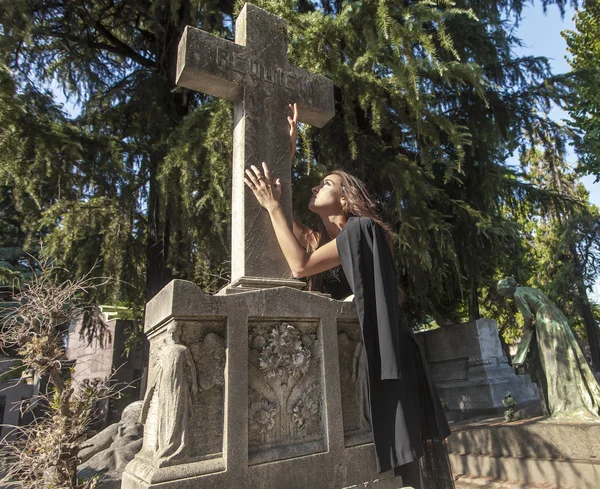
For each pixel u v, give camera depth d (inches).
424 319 405.7
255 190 79.6
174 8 260.2
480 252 335.9
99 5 331.9
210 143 219.6
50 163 244.5
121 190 287.0
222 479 56.6
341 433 68.3
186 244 289.9
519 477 175.6
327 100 100.0
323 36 217.2
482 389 301.6
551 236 515.2
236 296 65.5
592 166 355.9
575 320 535.8
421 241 264.5
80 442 115.2
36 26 243.1
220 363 62.7
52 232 265.9
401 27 208.1
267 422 63.4
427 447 75.5
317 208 84.2
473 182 333.7
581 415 181.5
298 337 70.1
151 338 70.5
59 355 120.8
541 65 328.2
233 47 89.9
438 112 298.0
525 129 344.2
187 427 57.7
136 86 324.8
